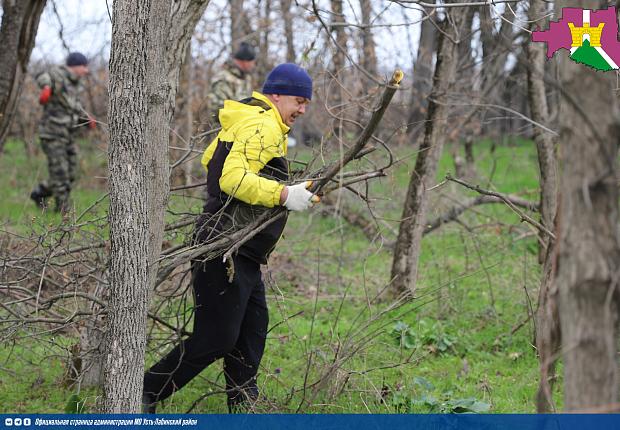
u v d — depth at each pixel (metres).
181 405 6.07
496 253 10.56
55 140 12.70
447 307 8.52
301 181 5.29
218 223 5.29
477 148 20.83
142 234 4.51
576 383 2.88
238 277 5.25
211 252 5.16
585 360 2.85
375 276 10.05
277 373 6.49
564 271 2.92
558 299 3.15
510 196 9.85
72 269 5.89
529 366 7.13
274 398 5.88
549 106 9.16
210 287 5.26
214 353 5.37
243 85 12.29
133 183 4.45
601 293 2.82
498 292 9.16
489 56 8.16
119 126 4.42
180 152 9.35
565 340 2.93
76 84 13.02
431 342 7.61
